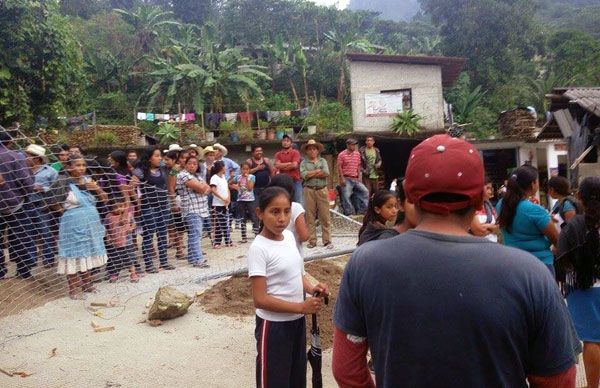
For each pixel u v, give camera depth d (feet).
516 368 4.59
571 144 30.09
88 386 12.50
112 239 20.44
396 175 72.33
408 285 4.74
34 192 18.54
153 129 78.69
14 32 35.91
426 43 122.72
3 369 13.08
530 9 116.26
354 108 62.49
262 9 117.08
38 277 19.53
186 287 20.03
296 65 100.58
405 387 4.72
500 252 4.73
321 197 26.27
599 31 163.53
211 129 65.62
